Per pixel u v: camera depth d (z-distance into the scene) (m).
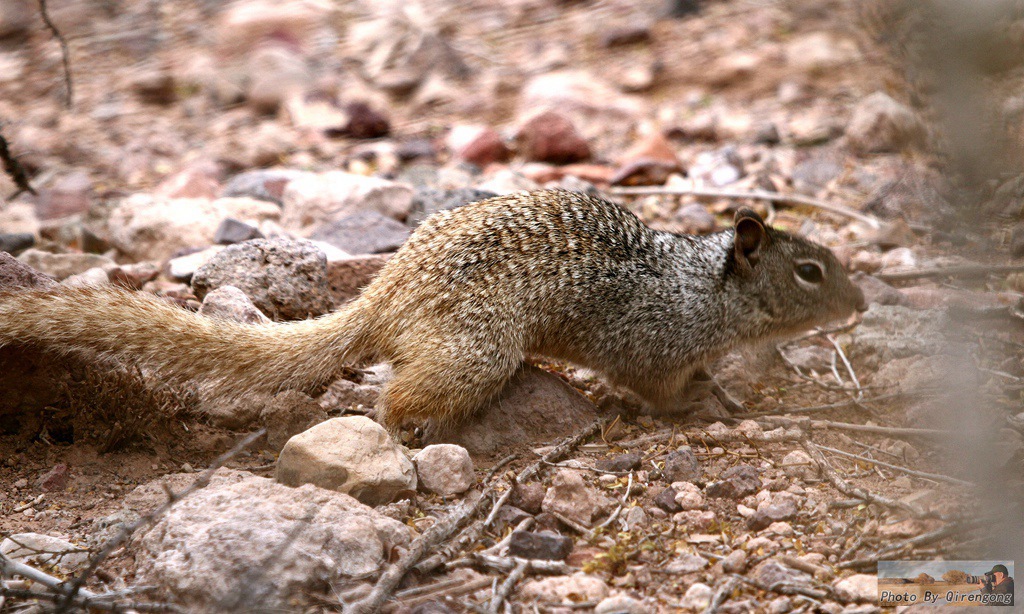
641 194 17.98
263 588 7.35
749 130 21.11
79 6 30.38
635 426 11.02
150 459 9.88
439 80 25.62
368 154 20.78
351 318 10.33
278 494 8.39
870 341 12.47
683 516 8.86
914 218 16.58
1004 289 13.23
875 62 23.06
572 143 19.98
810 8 27.58
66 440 10.13
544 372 11.05
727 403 11.52
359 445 9.04
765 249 11.12
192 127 23.67
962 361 11.06
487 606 7.57
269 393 10.41
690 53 25.91
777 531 8.62
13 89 25.64
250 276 12.03
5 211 17.59
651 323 10.84
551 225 10.59
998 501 8.47
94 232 15.85
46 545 8.28
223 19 29.38
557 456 9.95
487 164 20.28
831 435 10.55
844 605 7.61
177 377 10.08
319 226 15.78
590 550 8.47
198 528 8.00
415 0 30.83
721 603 7.68
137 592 7.46
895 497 9.12
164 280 14.12
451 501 9.21
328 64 26.73
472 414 10.45
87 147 22.05
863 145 19.50
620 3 30.11
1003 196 13.05
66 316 9.70
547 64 26.17
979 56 7.21
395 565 7.84
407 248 10.58
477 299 10.07
